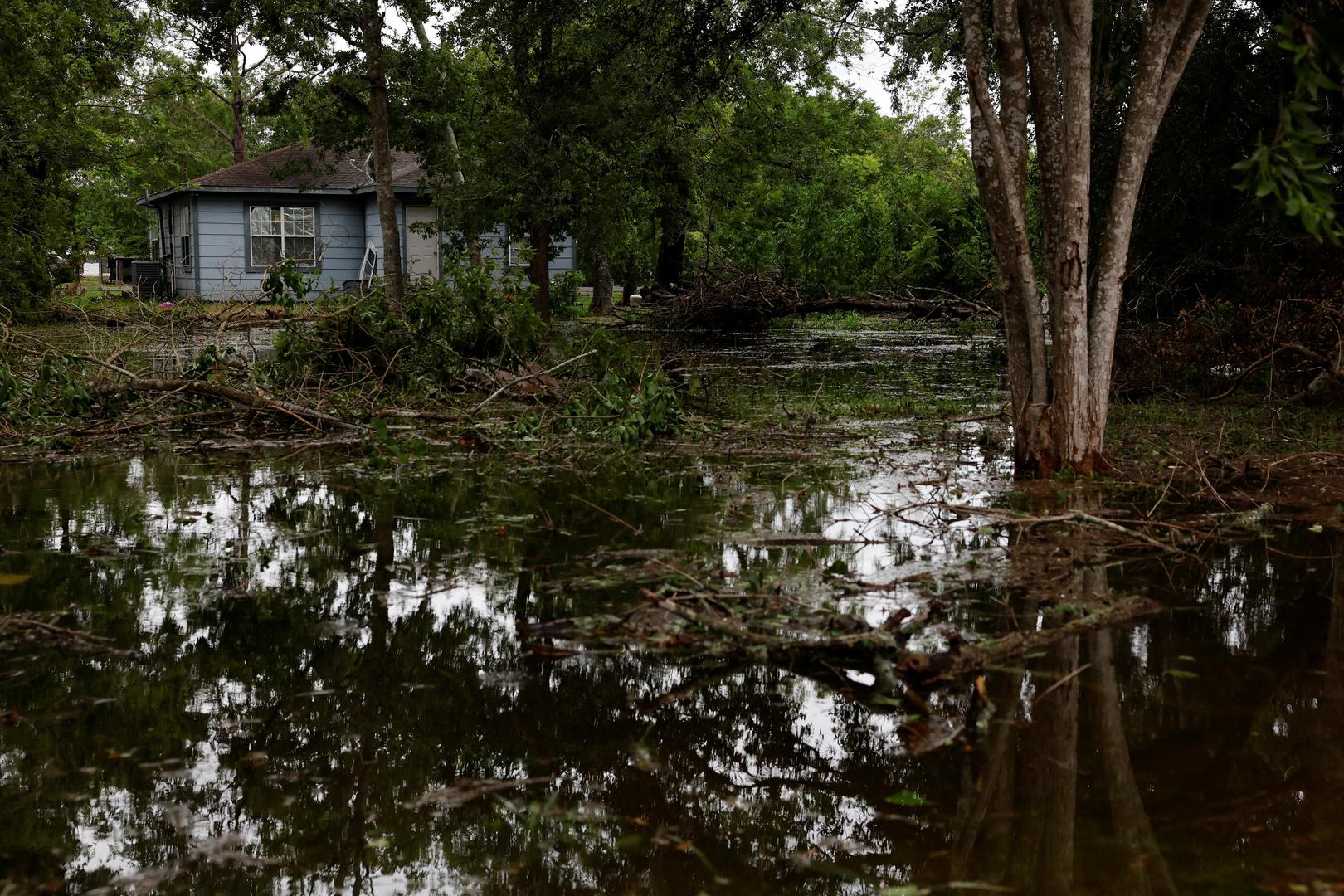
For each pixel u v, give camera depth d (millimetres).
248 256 31609
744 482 7191
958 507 5547
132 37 27297
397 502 6512
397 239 21062
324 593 4555
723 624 3871
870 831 2627
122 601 4441
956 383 14227
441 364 11273
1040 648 3857
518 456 8422
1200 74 13375
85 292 30719
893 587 4516
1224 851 2512
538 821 2680
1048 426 7227
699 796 2811
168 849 2535
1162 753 3023
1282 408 10172
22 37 21875
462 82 21531
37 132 22328
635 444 8898
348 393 10484
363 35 20484
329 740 3148
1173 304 14312
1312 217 2725
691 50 17219
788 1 16875
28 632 4039
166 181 41875
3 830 2619
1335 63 2760
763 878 2410
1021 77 7133
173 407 9781
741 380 14469
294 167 23812
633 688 3553
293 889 2371
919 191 32656
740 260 33344
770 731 3203
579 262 35969
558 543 5422
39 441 8617
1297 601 4398
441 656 3824
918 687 3543
